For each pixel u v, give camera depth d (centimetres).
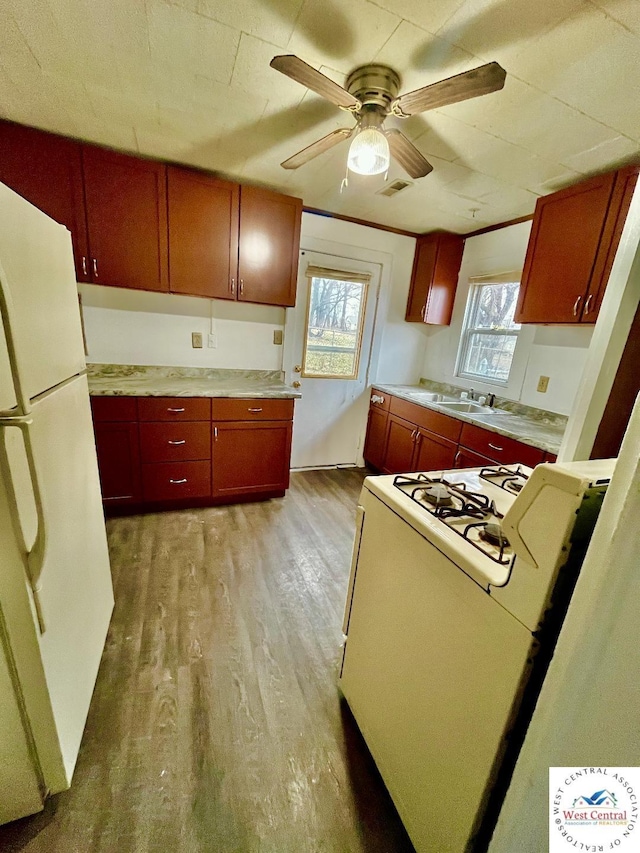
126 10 116
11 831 95
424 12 109
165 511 261
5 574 81
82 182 212
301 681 142
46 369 94
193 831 97
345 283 331
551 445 192
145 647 151
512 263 280
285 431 276
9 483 78
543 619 62
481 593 74
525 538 64
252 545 229
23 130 195
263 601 182
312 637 163
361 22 114
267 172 234
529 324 250
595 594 48
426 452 287
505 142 175
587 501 58
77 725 110
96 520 143
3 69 146
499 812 74
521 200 239
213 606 176
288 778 110
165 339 280
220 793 105
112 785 105
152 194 227
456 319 336
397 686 100
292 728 125
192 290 251
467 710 77
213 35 124
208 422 251
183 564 205
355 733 125
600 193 188
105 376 269
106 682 135
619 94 136
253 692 136
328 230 305
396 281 345
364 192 251
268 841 97
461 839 78
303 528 254
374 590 111
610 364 103
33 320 87
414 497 106
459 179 218
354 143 135
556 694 54
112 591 166
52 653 94
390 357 366
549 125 159
